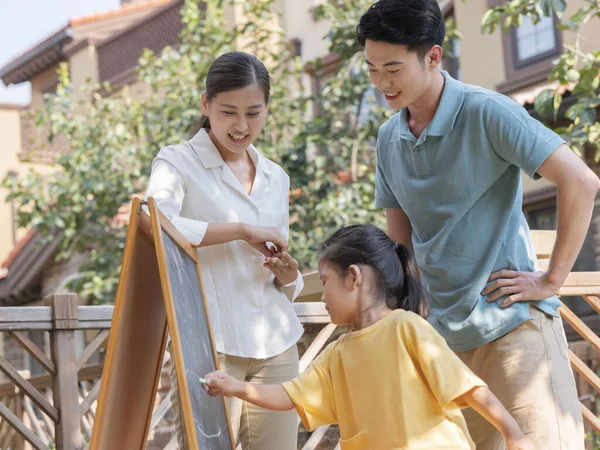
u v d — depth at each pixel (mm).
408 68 2742
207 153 2898
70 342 3721
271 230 2801
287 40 13914
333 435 5395
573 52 6316
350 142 9547
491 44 10742
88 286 10250
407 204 3018
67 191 10492
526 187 9789
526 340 2850
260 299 2904
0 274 15539
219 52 10219
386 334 2527
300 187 9398
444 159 2863
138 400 2469
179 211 2807
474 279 2883
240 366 2857
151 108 10750
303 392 2607
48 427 6840
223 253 2867
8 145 19328
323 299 2676
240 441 3074
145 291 2367
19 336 3643
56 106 11133
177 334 2123
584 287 4105
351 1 9586
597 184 2730
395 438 2453
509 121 2732
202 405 2295
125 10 18766
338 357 2625
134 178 10562
